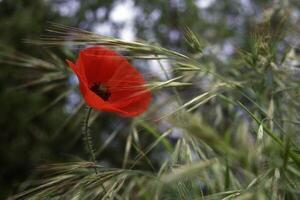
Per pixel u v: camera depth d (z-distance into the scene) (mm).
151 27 1176
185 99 540
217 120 671
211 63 625
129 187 535
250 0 894
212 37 915
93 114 618
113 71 459
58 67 629
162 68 475
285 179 417
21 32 1233
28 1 1332
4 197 1223
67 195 433
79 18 1275
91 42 437
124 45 442
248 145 580
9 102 1193
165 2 1130
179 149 507
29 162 1248
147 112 589
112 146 1140
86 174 449
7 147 1251
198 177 509
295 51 602
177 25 1116
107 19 1268
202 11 1070
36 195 429
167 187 483
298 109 546
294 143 472
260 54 515
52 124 1184
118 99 457
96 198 443
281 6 619
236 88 501
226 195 440
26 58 728
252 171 535
